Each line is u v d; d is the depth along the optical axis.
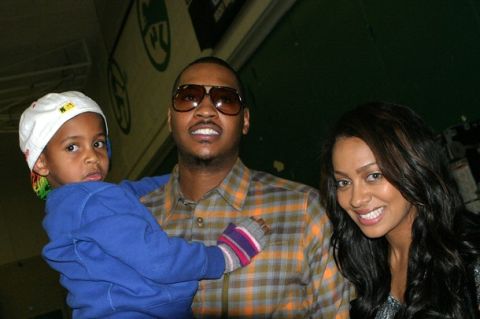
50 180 1.87
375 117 1.64
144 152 7.85
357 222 1.72
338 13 3.36
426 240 1.62
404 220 1.72
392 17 2.90
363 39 3.16
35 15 8.02
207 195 1.96
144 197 2.13
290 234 1.84
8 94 10.21
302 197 1.90
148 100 7.20
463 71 2.48
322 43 3.58
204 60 2.04
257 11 4.11
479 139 2.42
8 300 12.30
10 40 8.45
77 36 8.99
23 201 12.73
